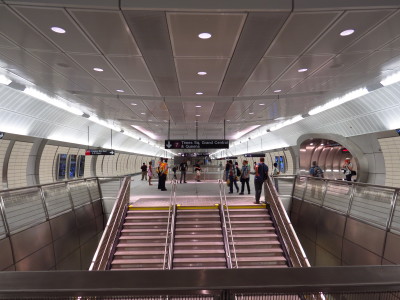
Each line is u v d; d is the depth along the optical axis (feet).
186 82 27.35
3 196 18.49
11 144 45.65
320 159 92.48
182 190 51.01
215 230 30.58
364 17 14.74
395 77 27.48
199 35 16.65
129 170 144.56
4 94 35.19
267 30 16.08
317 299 4.91
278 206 30.89
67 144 62.44
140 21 14.90
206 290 4.54
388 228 18.58
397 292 4.84
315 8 13.65
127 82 27.89
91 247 32.35
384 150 44.14
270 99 36.01
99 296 4.51
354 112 43.32
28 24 15.57
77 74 25.52
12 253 17.65
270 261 26.81
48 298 4.51
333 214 25.95
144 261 26.71
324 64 22.61
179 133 81.15
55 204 25.18
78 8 13.66
